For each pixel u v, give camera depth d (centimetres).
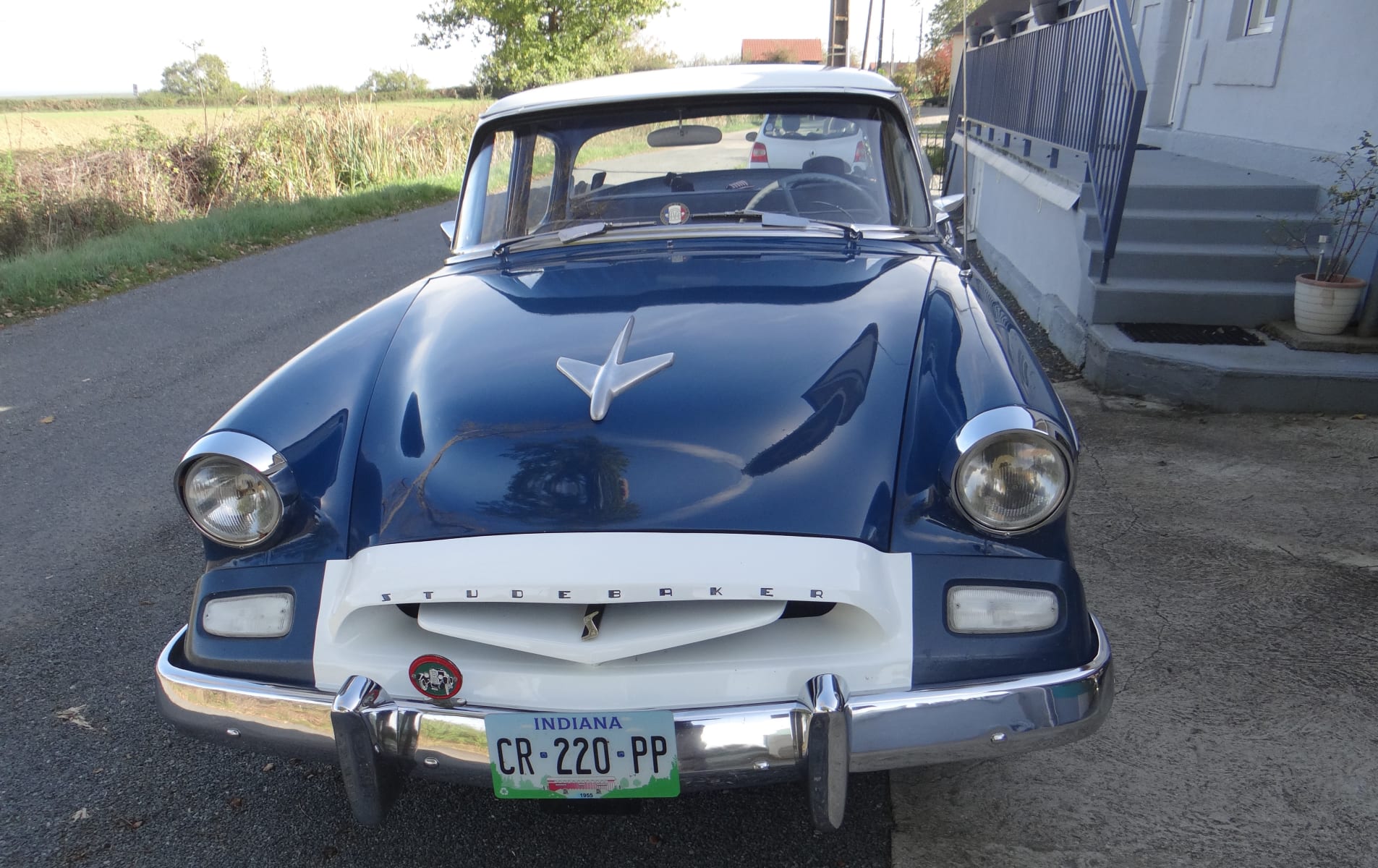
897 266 250
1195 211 566
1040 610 169
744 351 201
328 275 938
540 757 167
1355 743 228
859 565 164
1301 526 340
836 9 1327
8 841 213
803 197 291
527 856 206
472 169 312
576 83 327
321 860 206
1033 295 668
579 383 194
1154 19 911
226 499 181
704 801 221
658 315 221
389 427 196
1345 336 477
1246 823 204
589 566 161
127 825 218
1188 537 335
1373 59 538
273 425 189
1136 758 227
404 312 245
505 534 168
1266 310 508
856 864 200
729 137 292
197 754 244
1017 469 167
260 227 1196
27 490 421
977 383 184
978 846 202
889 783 224
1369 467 384
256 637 180
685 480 172
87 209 1252
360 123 1750
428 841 212
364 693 170
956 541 171
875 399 187
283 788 230
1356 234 483
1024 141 788
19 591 329
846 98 289
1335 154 560
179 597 323
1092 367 502
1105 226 530
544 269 267
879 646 166
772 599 161
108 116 2442
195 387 572
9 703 265
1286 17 634
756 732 163
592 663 164
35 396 566
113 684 274
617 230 282
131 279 922
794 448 177
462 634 169
